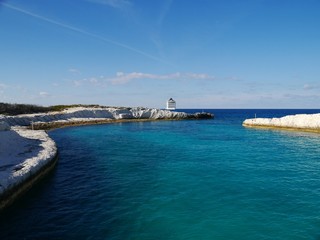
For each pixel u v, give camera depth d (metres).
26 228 14.49
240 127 76.00
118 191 20.34
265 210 16.72
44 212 16.52
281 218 15.62
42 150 28.42
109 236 13.67
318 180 23.00
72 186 21.59
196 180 23.03
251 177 23.89
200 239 13.38
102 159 31.75
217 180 22.98
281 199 18.50
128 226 14.72
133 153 35.59
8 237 13.57
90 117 94.12
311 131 60.81
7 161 22.80
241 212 16.44
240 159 31.62
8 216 15.92
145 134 57.66
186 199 18.59
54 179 23.55
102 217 15.84
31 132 43.09
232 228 14.47
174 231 14.19
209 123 92.81
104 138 50.78
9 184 17.38
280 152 36.28
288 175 24.56
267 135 55.97
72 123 77.50
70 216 15.96
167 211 16.64
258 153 35.53
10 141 28.97
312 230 14.24
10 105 81.25
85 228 14.51
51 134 56.09
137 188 20.98
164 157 32.88
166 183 22.25
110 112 101.12
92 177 24.16
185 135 56.16
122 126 77.50
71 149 38.66
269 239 13.39
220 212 16.44
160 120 106.56
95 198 18.91
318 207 17.16
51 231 14.18
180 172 25.70
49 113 84.81
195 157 32.88
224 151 37.12
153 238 13.48
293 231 14.14
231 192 19.92
